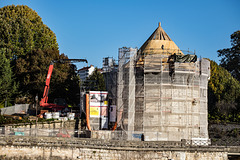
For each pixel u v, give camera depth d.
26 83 78.81
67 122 62.53
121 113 59.25
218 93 96.25
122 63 60.69
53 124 60.34
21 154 46.28
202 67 62.03
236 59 126.12
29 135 49.81
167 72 59.47
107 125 61.12
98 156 48.38
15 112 71.88
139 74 60.03
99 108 61.28
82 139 49.06
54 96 81.81
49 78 72.56
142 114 58.84
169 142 50.75
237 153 52.53
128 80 59.56
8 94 77.00
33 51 81.19
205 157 51.31
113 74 65.81
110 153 48.62
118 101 59.78
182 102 59.69
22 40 86.50
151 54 62.00
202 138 57.09
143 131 56.78
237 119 89.00
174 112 59.12
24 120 59.53
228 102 92.88
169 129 58.66
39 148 46.91
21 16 92.25
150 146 49.59
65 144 47.72
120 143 49.03
